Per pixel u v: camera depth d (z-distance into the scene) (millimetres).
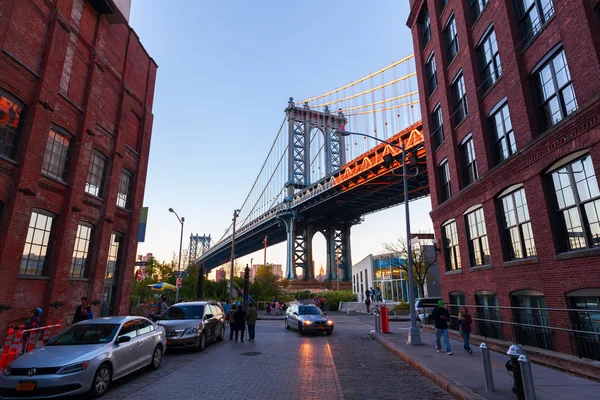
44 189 13664
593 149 8547
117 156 18250
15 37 12422
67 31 14680
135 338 8695
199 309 13891
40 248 13617
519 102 11594
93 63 16359
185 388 7531
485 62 14555
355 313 38594
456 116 17156
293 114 83125
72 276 15336
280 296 52062
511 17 12328
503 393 6656
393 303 39000
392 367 10023
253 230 83812
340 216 80812
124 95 19016
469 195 14820
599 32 8883
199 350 12555
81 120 15648
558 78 10297
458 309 16422
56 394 6555
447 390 7379
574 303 9336
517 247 11945
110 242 18234
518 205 11836
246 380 8250
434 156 19656
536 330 10648
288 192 77875
